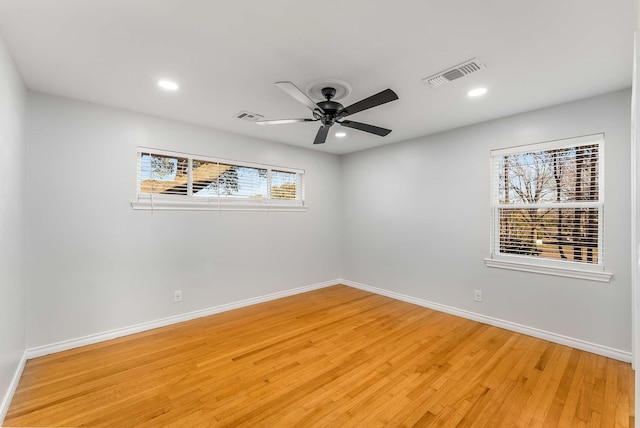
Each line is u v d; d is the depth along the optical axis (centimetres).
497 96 258
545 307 287
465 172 345
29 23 159
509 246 316
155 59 199
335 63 203
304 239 459
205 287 352
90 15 154
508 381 215
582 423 173
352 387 209
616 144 247
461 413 182
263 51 189
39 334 250
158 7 148
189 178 343
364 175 470
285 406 188
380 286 447
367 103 212
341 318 345
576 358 249
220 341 282
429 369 232
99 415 178
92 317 276
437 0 143
